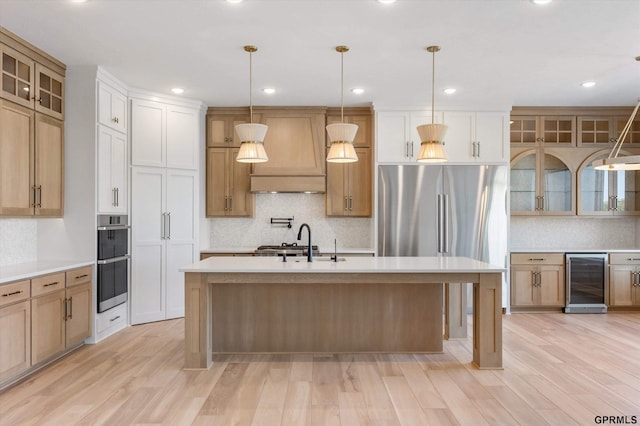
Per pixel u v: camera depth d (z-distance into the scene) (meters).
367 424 2.82
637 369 3.84
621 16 3.49
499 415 2.95
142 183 5.42
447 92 5.60
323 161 6.21
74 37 3.90
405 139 6.07
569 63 4.57
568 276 6.12
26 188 4.02
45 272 3.80
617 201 6.33
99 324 4.70
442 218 6.03
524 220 6.73
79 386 3.46
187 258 5.84
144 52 4.25
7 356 3.37
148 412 3.00
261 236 6.63
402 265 3.95
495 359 3.85
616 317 5.89
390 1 3.25
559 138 6.36
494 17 3.51
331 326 4.30
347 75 4.95
